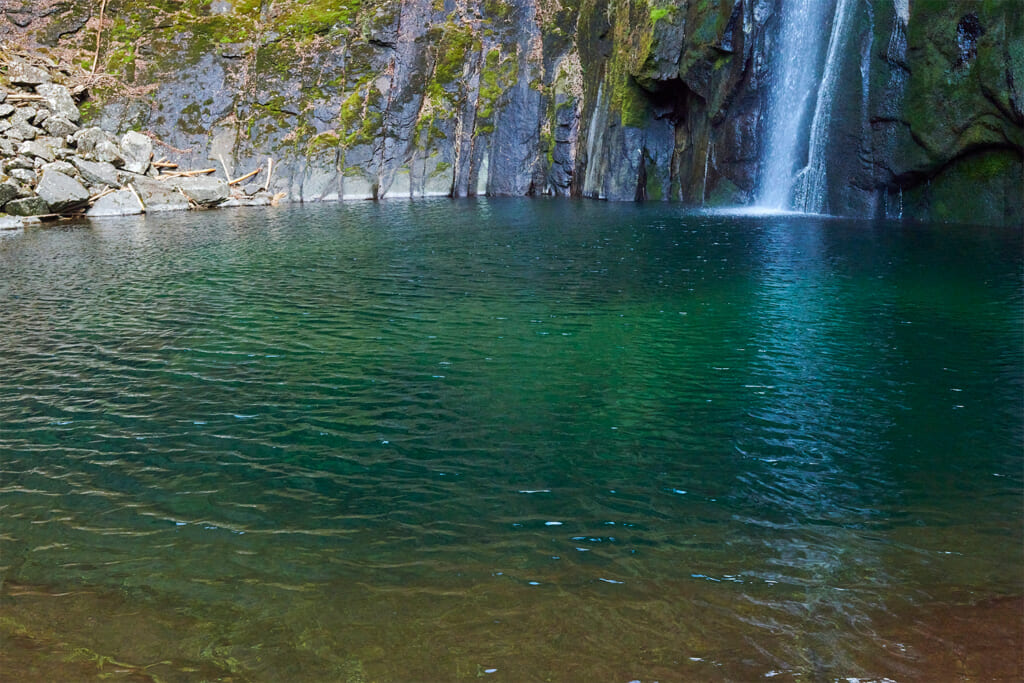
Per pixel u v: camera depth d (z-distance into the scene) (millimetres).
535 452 7277
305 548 5621
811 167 24312
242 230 21938
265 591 5098
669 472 6848
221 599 5008
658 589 5082
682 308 12430
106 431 7785
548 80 33812
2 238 20625
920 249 17172
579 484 6629
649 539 5719
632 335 10977
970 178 20859
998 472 6785
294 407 8406
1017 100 18766
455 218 24406
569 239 19625
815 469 6875
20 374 9461
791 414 8125
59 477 6781
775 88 25500
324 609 4895
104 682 4246
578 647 4516
